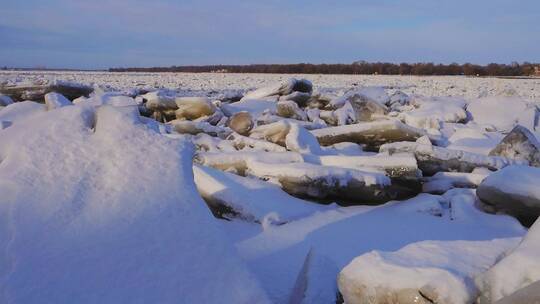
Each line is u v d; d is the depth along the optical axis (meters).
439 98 17.70
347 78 51.25
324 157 6.95
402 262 3.14
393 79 48.97
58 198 2.79
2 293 2.29
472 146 9.95
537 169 5.84
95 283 2.42
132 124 3.34
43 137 3.15
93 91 17.62
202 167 6.05
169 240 2.68
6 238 2.54
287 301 3.50
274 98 16.25
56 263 2.46
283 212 5.38
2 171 2.91
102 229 2.67
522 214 5.57
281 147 8.39
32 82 18.61
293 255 4.35
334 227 5.14
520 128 8.03
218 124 12.53
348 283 3.17
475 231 5.18
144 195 2.90
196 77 53.53
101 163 3.06
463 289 2.80
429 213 5.83
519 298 2.55
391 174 6.41
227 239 2.75
